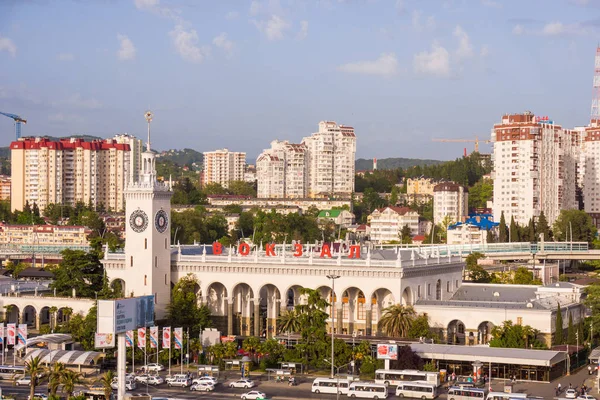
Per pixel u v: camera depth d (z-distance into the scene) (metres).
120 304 192.50
